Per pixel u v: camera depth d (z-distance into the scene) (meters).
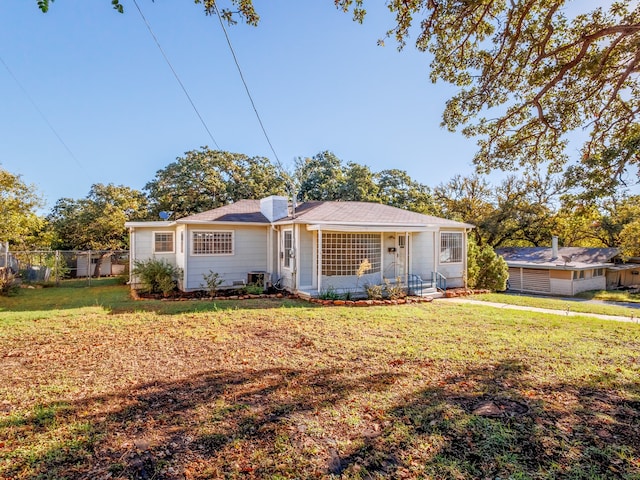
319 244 11.66
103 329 7.14
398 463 2.79
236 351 5.72
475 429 3.26
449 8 6.46
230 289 13.16
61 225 24.66
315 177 29.38
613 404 3.78
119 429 3.31
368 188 27.50
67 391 4.15
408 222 13.88
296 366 5.02
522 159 9.22
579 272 23.20
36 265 17.39
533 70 7.42
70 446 3.03
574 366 4.97
